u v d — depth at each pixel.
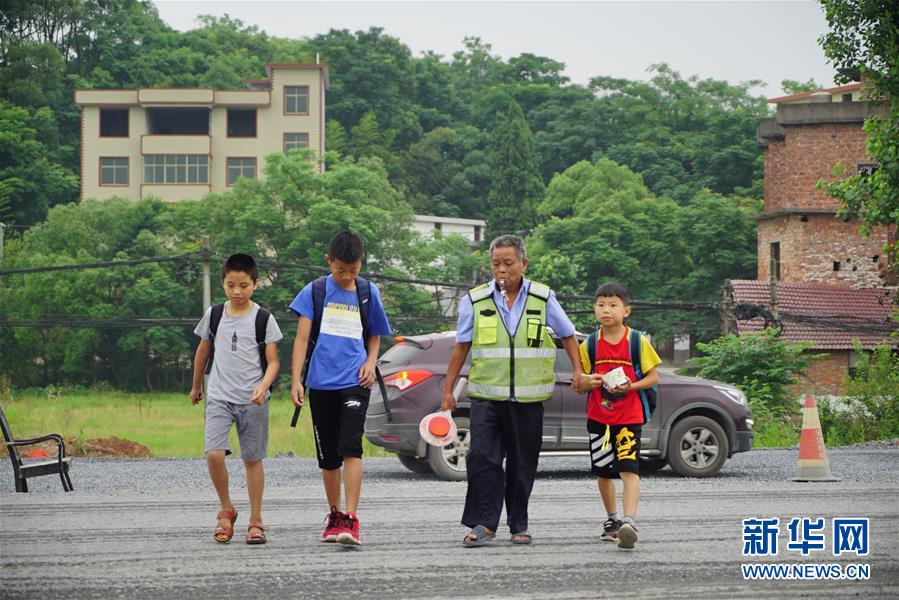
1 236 139.62
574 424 29.27
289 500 22.53
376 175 147.62
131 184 186.38
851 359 92.00
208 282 66.62
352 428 16.61
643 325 141.12
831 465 34.06
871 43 56.31
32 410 78.94
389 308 134.25
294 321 126.69
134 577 14.08
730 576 14.36
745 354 63.75
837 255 100.56
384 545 16.59
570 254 159.62
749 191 193.88
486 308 17.03
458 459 28.86
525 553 15.91
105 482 28.16
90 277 132.12
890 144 54.78
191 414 79.00
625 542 16.12
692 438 30.44
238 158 188.75
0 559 15.30
